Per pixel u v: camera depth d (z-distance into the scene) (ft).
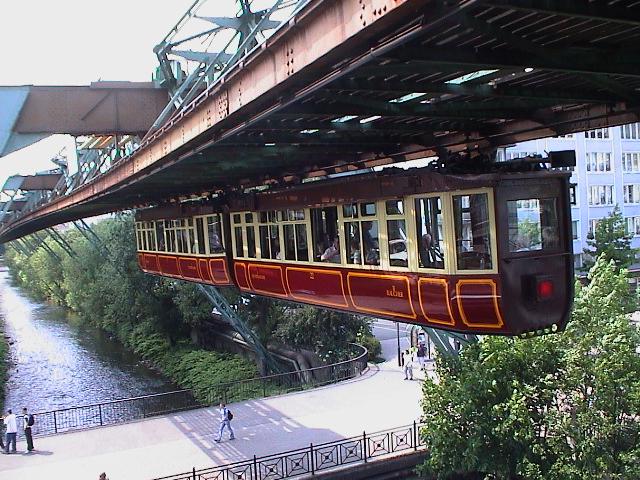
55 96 55.67
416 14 16.49
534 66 20.13
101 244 147.23
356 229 36.60
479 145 36.22
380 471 52.03
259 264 49.29
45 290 250.78
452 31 18.63
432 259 30.76
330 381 83.76
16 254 360.28
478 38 19.51
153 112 60.08
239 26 53.26
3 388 110.93
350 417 65.21
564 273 28.94
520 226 28.04
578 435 38.37
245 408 70.95
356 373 85.25
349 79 22.97
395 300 33.71
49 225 153.79
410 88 23.81
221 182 57.26
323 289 40.65
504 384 42.73
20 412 96.68
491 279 27.89
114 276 144.36
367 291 35.99
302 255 42.78
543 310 28.50
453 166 30.27
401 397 71.51
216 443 59.88
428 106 27.48
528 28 19.65
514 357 42.68
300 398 73.46
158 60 61.11
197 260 62.49
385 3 16.06
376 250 34.99
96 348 145.28
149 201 81.61
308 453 54.24
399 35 17.46
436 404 45.16
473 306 28.73
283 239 45.29
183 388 106.93
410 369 79.30
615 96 27.37
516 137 34.35
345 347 95.81
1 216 172.86
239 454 56.54
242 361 111.45
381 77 23.47
